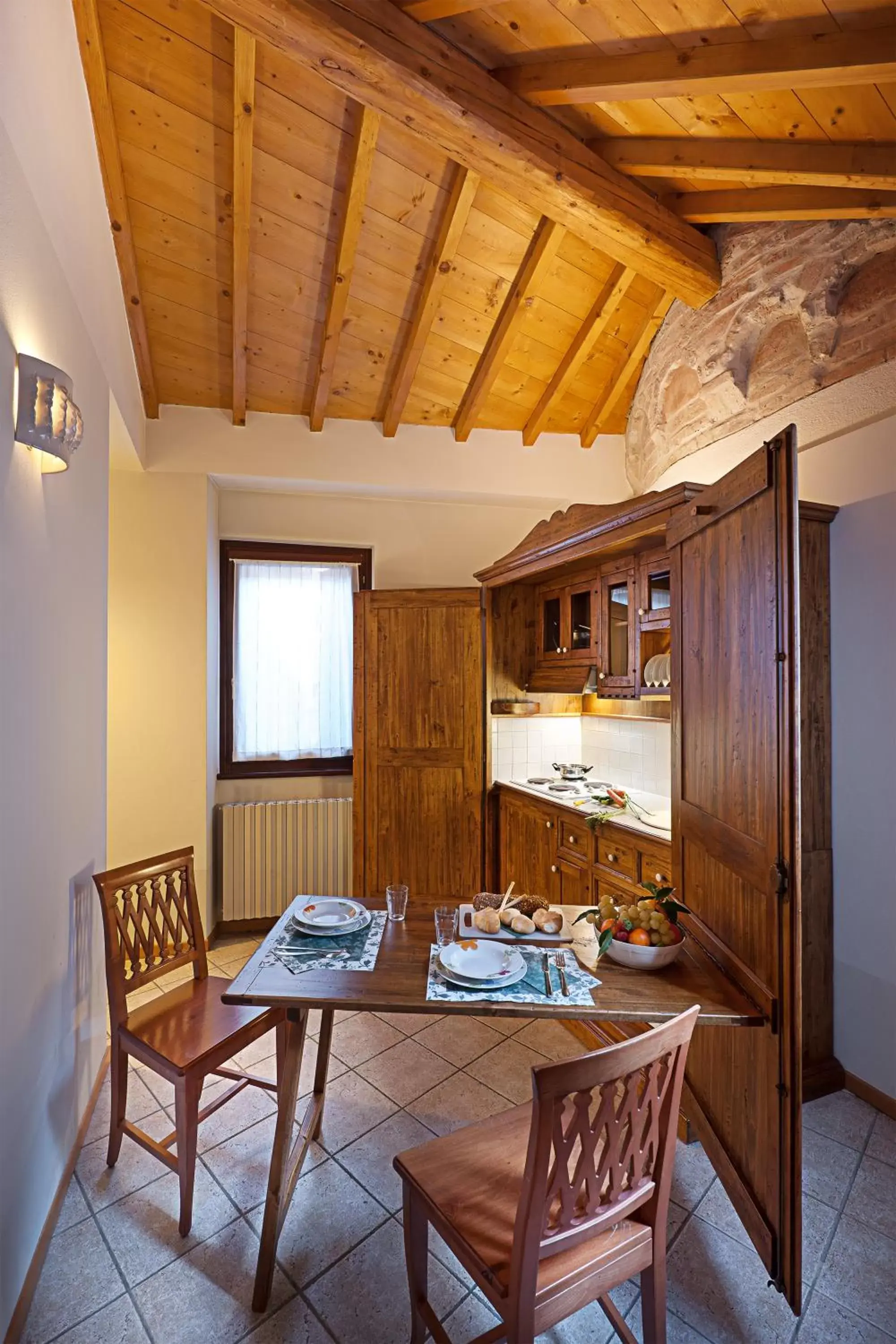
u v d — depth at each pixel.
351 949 1.92
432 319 3.39
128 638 3.69
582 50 2.27
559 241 3.15
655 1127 1.31
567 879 3.49
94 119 2.44
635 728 3.94
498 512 4.57
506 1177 1.45
